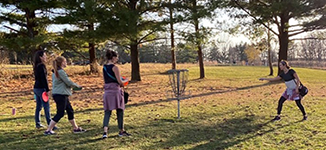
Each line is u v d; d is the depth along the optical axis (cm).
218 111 748
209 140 491
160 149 448
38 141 489
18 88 1339
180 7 1451
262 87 1385
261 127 573
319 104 812
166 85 1481
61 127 588
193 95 1102
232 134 526
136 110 777
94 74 2097
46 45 1767
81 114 727
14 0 1474
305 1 1455
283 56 1720
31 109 814
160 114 716
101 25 1299
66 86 525
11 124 614
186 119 656
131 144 474
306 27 1562
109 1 1350
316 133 514
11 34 1636
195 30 1664
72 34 1491
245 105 833
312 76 2223
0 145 466
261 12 1520
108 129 570
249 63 5297
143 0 1423
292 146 448
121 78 531
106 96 500
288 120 623
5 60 1631
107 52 506
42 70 543
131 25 1268
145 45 1912
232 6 1623
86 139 502
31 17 1614
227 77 2066
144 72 2392
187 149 447
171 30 1497
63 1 1328
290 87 620
